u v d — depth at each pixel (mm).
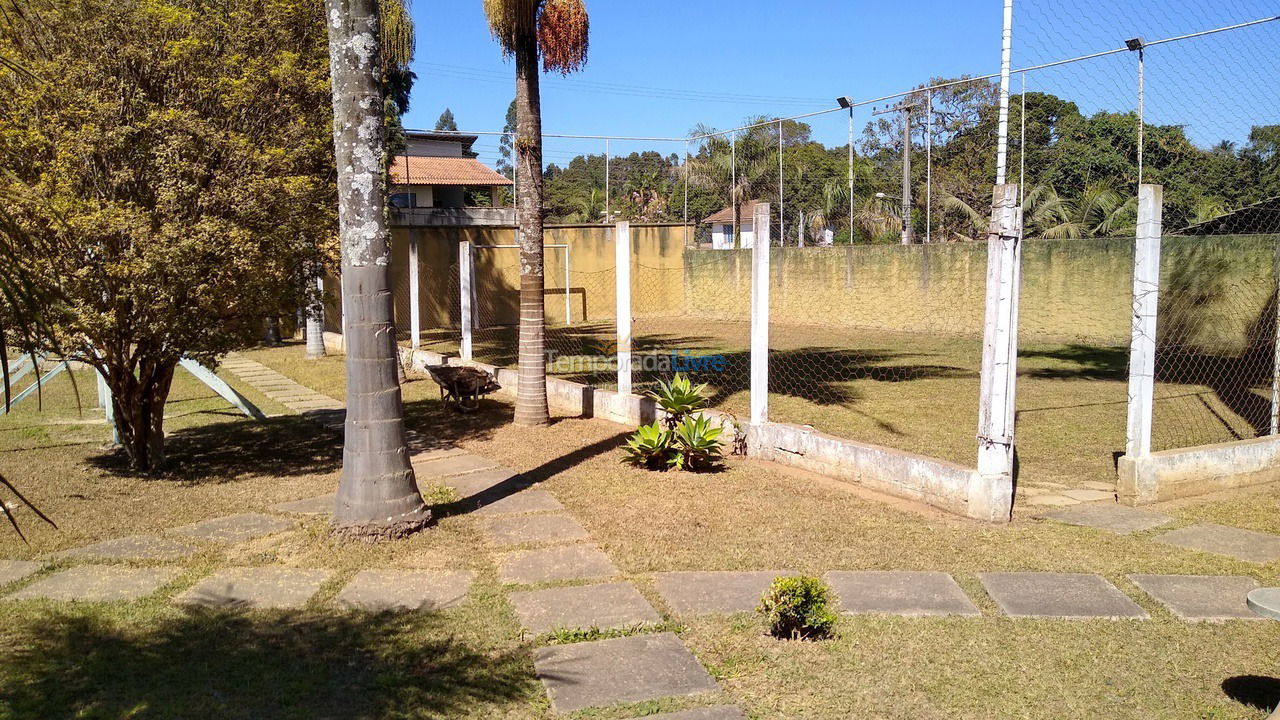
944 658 3654
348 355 5348
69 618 4180
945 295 18266
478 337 20359
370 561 4977
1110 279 16203
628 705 3297
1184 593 4312
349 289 5277
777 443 7355
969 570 4695
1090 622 4004
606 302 25422
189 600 4418
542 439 8547
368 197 5227
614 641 3871
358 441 5324
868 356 15320
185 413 10750
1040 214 18469
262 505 6258
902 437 8266
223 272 6195
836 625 3990
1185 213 12609
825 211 21641
